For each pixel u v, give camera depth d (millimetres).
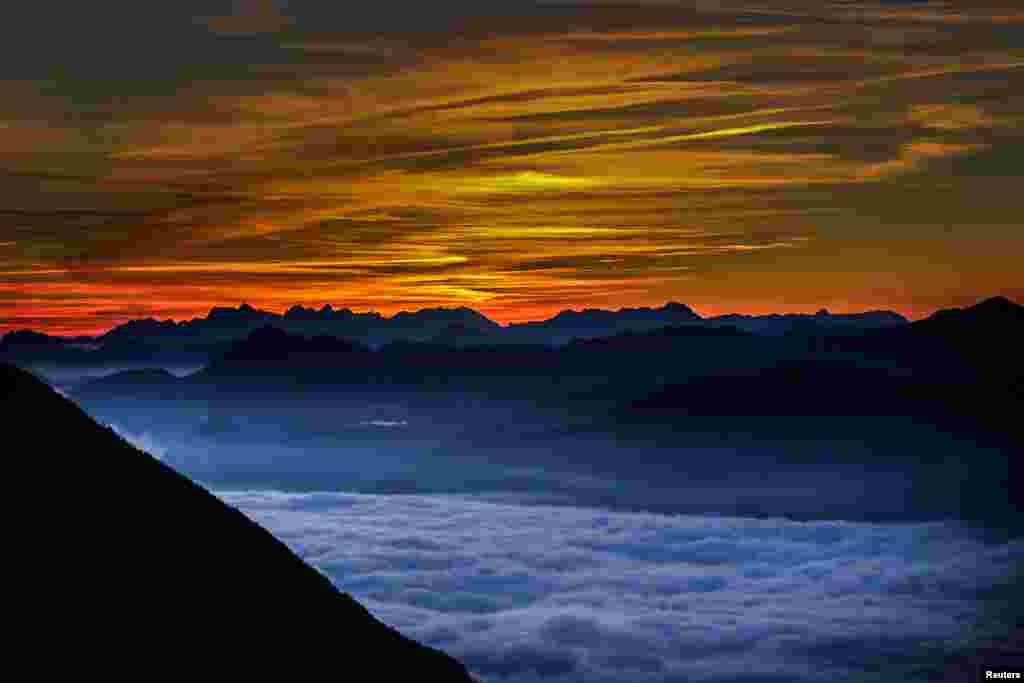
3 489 60062
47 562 56719
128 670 53125
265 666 58188
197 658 56156
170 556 61938
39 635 52531
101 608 55812
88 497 62844
